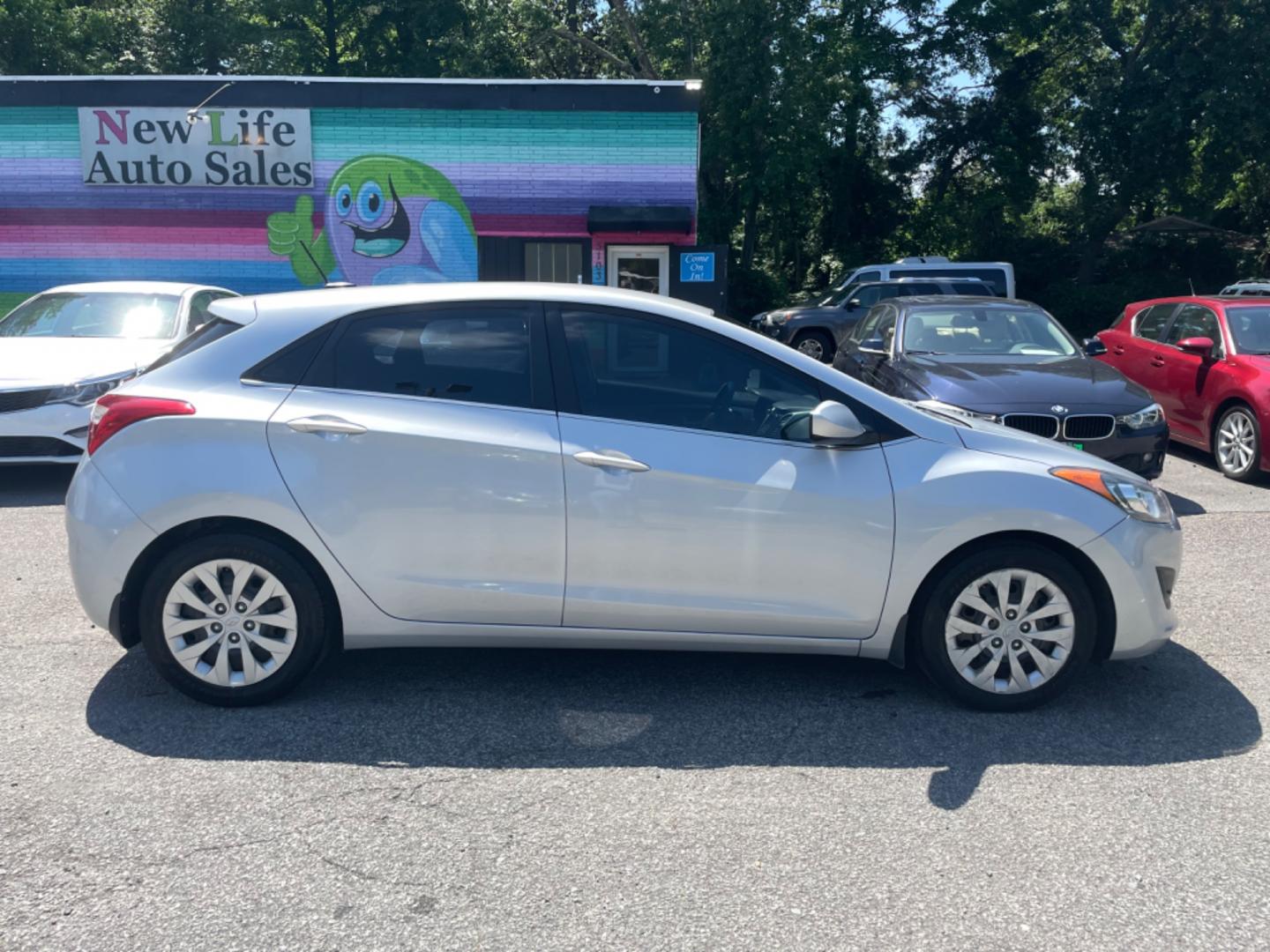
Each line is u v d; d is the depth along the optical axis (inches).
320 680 174.4
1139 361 429.1
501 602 160.1
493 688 171.9
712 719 160.4
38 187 672.4
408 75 1178.6
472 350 163.0
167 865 118.3
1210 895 113.8
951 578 160.4
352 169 672.4
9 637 191.9
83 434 313.3
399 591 159.5
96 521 156.5
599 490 157.6
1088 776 142.3
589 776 141.3
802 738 153.9
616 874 117.3
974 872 118.1
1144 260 1249.4
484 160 671.1
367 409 158.9
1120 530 160.6
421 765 143.9
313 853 121.0
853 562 159.6
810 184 1121.4
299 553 159.2
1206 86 1064.2
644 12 1075.9
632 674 178.9
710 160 1046.4
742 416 162.4
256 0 1096.8
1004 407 283.3
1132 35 1189.1
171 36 1061.1
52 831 125.0
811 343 741.9
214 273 682.2
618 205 674.8
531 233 679.1
